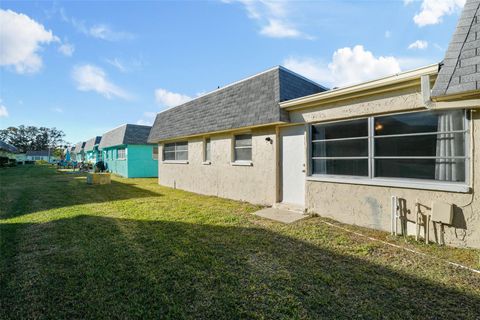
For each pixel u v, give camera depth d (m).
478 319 2.51
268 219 6.46
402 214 5.09
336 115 6.27
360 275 3.43
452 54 4.15
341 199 6.16
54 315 2.57
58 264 3.74
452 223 4.45
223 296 2.92
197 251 4.29
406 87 5.00
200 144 11.60
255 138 8.62
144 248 4.41
